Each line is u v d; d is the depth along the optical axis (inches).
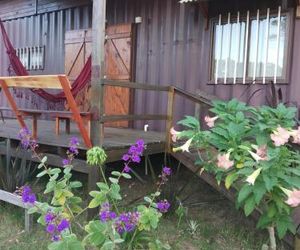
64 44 291.6
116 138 190.1
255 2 204.8
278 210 117.0
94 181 154.9
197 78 228.4
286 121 128.9
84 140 155.6
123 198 180.9
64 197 114.1
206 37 223.6
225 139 125.1
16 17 325.7
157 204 116.4
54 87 151.9
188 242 142.8
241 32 211.0
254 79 205.5
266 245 132.5
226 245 141.3
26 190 111.3
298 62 191.3
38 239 140.9
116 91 264.7
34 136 184.2
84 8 279.9
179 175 197.0
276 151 114.0
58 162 169.9
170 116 182.2
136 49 255.9
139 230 112.3
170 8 239.6
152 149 176.7
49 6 300.2
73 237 96.5
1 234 145.9
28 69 318.7
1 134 200.7
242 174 117.4
